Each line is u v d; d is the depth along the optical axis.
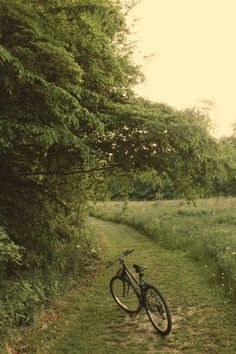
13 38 7.22
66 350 6.07
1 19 6.99
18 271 8.08
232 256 9.62
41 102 7.52
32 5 7.56
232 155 10.72
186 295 8.38
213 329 6.55
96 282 9.84
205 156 9.83
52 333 6.61
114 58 8.94
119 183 13.18
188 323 6.92
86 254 11.91
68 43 8.04
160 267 11.03
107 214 25.03
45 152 9.33
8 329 6.04
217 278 8.95
